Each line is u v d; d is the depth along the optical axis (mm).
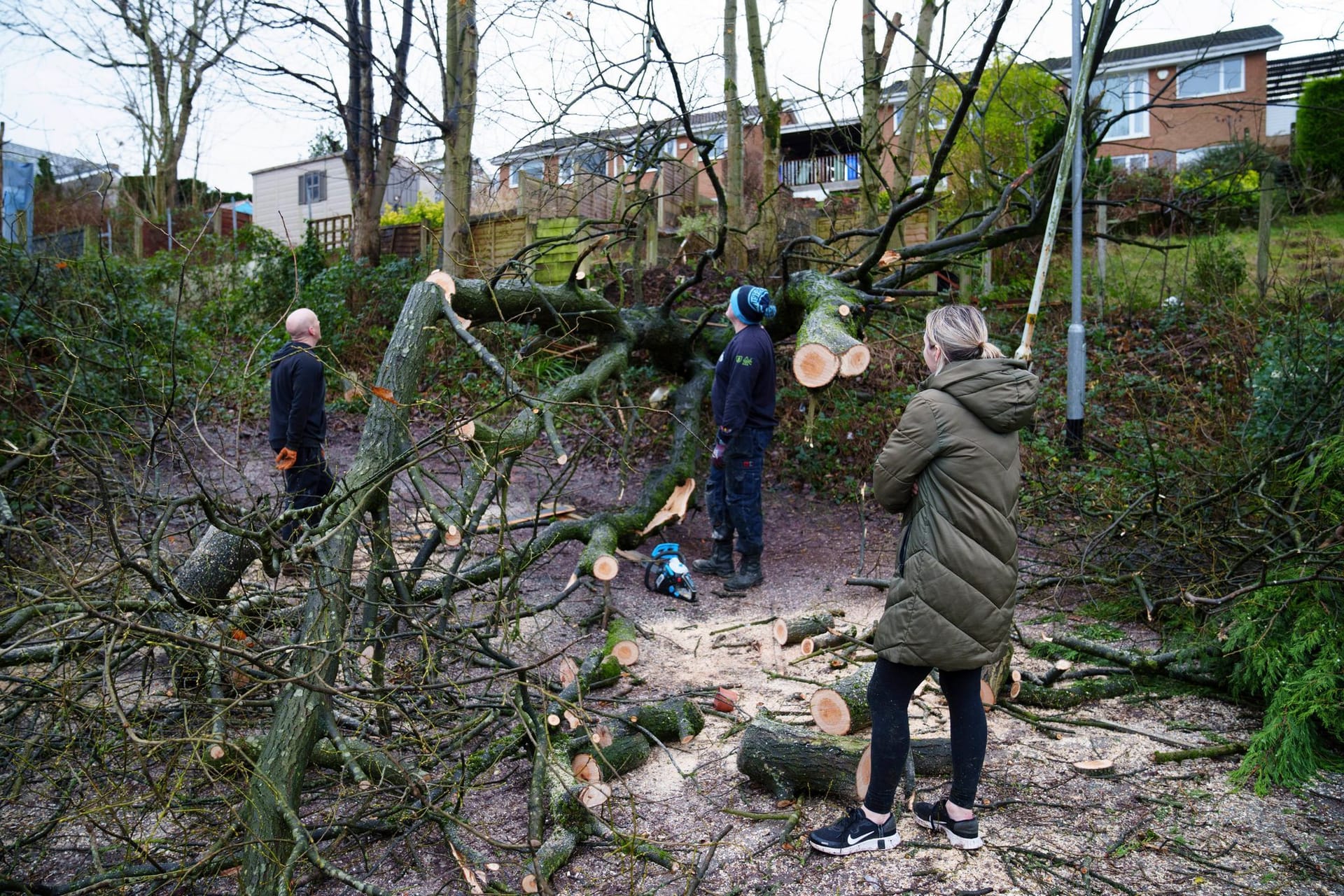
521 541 6195
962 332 2631
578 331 6598
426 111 9078
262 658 2838
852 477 7336
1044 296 10305
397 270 11852
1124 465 6148
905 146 9062
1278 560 3668
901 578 2572
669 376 8750
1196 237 11039
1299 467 4473
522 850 2699
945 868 2568
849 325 5375
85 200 15320
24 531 2781
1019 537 5281
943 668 2494
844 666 4211
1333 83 13531
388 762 3031
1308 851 2576
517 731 3291
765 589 5488
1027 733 3488
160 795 2543
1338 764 3096
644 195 7441
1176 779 3061
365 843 2850
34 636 2691
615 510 5824
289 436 4867
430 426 8328
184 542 5387
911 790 2947
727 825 2891
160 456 4660
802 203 12938
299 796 2770
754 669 4234
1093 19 4078
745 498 5430
